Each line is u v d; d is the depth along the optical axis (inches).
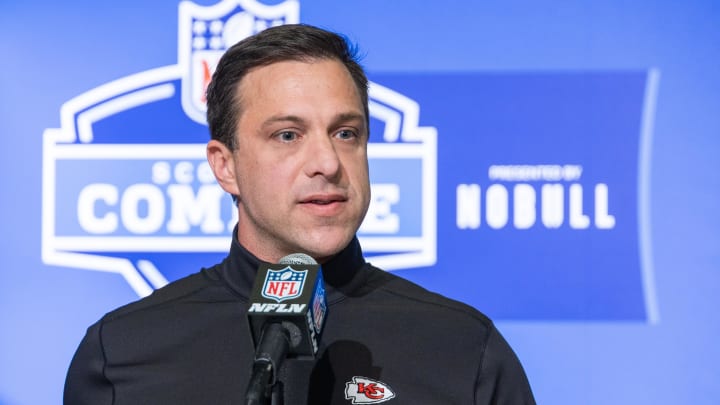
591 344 395.9
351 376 228.5
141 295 403.2
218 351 235.9
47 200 405.1
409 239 401.4
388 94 405.1
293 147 228.8
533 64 403.5
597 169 399.5
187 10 410.6
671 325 394.0
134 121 407.5
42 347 402.0
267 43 235.1
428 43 406.0
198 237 405.1
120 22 410.6
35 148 406.6
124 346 241.0
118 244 404.8
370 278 254.7
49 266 404.2
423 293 250.7
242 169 237.6
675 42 400.8
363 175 233.6
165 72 409.1
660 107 399.5
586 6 403.5
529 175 401.1
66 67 409.4
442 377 230.2
